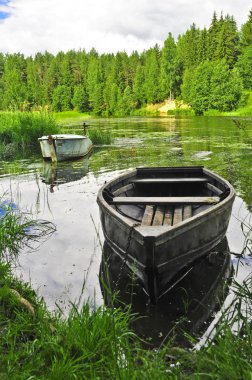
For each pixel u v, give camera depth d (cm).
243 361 228
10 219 568
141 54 9506
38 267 456
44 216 654
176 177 748
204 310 351
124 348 271
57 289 402
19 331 296
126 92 6556
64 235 561
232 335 267
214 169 1027
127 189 662
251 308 322
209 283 399
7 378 226
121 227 400
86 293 392
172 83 6431
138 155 1359
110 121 3838
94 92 7175
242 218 604
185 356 261
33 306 347
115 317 318
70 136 1357
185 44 7000
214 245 451
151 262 341
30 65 9175
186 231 379
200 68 5384
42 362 254
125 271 435
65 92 7638
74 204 728
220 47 6112
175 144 1659
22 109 1961
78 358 250
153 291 356
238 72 5269
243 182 856
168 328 327
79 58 9962
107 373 245
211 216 416
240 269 429
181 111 5469
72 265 461
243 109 4847
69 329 283
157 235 338
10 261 472
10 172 1097
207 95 5169
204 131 2303
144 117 4950
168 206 549
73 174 1041
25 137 1591
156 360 247
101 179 962
